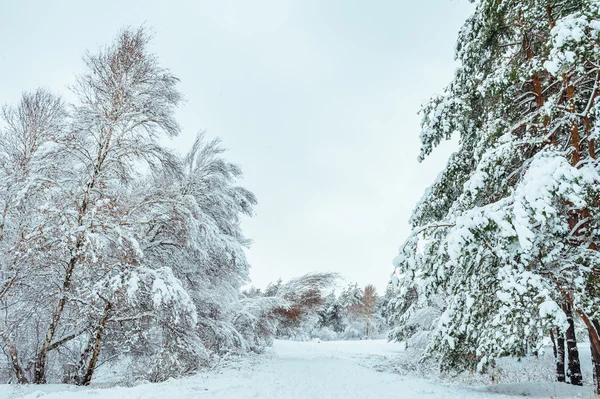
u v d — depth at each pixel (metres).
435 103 10.13
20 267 9.16
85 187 9.63
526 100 8.60
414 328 18.64
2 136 10.10
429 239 8.20
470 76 9.57
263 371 11.92
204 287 13.93
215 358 12.75
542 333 5.96
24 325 9.37
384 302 54.81
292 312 21.62
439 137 9.86
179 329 10.73
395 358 18.27
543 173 5.50
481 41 9.20
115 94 10.51
